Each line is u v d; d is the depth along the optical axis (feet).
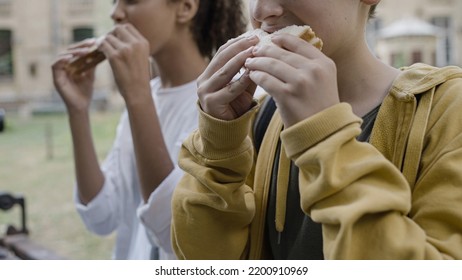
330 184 2.51
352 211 2.47
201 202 3.25
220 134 3.01
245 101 3.05
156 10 5.30
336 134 2.55
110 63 4.96
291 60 2.67
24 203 8.20
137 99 4.89
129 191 6.01
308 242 3.05
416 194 2.81
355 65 3.13
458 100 2.86
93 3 72.49
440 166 2.74
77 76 6.15
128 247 6.17
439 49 70.08
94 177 5.96
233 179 3.16
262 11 3.02
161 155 4.86
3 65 77.05
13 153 37.91
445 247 2.60
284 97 2.62
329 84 2.62
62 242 18.30
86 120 6.10
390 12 67.05
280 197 3.22
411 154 2.85
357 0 3.00
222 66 3.02
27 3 75.61
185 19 5.47
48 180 28.99
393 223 2.52
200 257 3.31
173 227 3.44
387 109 2.98
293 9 2.94
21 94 75.41
